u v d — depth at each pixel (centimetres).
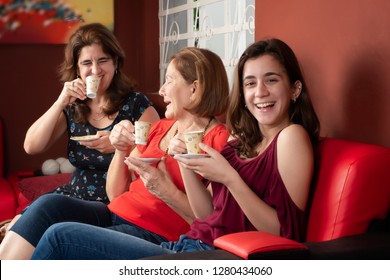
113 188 244
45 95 453
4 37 437
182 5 405
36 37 443
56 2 445
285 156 172
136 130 215
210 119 219
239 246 146
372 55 191
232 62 331
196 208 198
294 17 234
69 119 276
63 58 455
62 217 221
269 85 181
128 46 472
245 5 318
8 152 446
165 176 207
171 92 218
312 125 187
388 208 169
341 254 149
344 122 207
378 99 189
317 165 180
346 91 205
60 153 457
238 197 173
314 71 223
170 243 196
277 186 174
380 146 173
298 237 174
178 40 416
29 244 209
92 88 257
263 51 183
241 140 192
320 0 217
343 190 165
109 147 255
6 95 444
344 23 204
